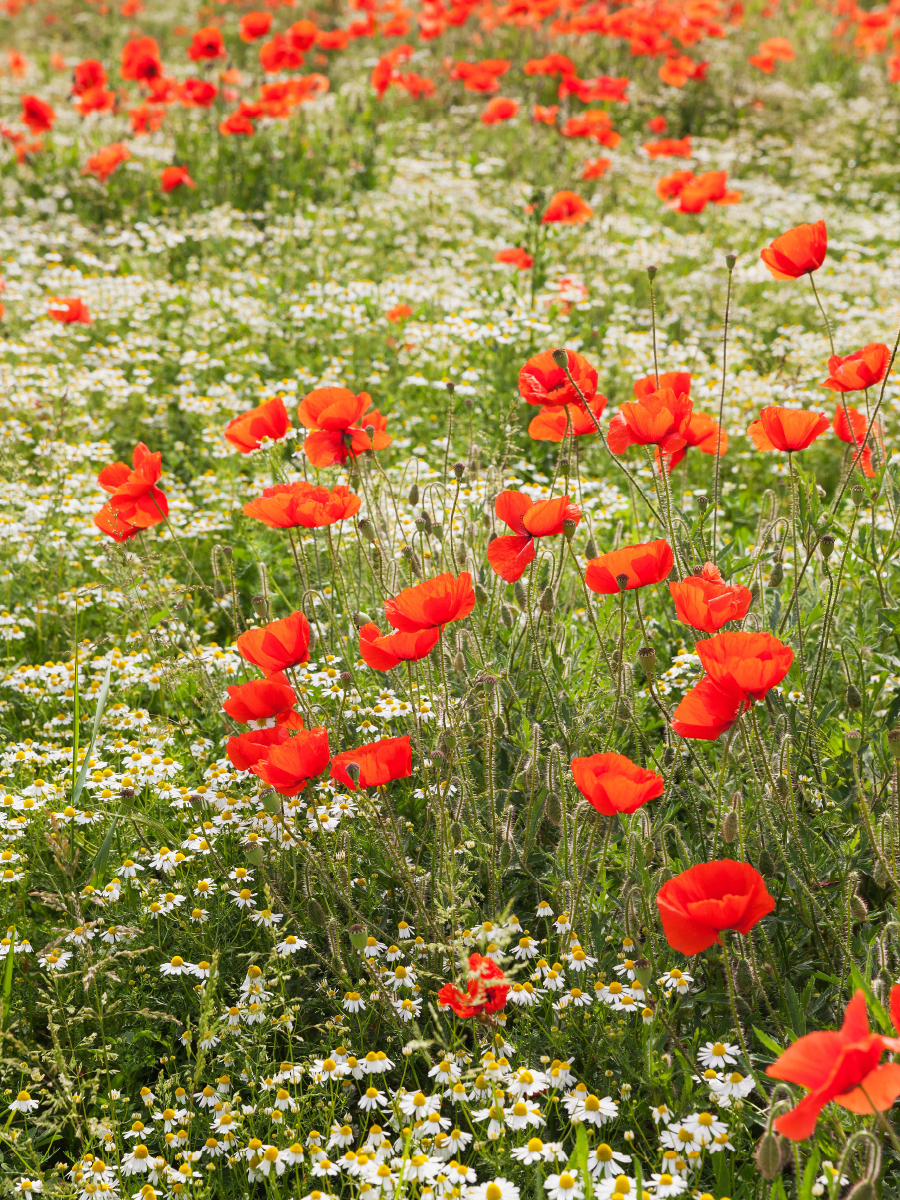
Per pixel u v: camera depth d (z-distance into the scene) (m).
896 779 2.93
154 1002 3.18
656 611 4.49
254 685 3.06
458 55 14.93
